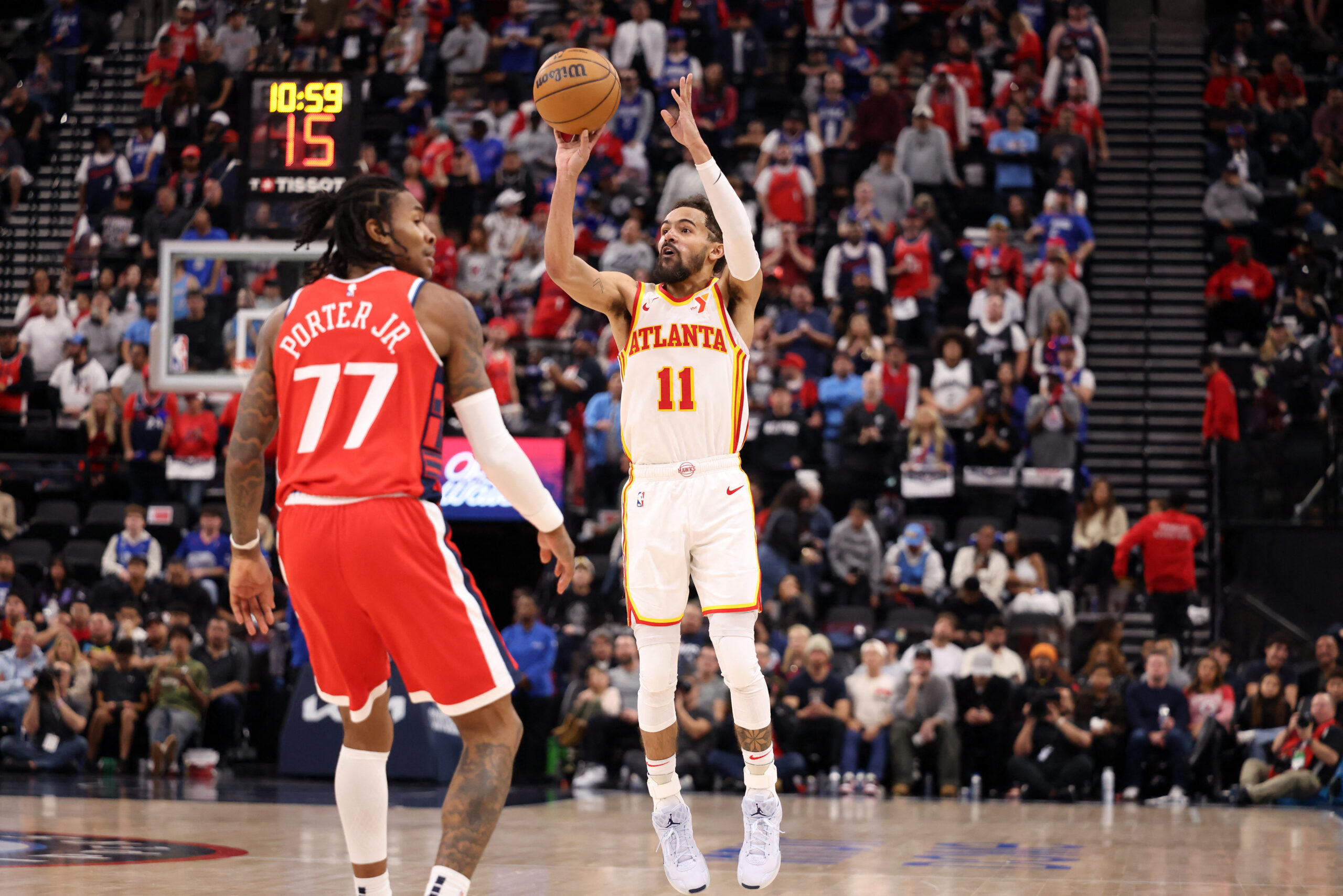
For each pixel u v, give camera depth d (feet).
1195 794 53.06
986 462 66.49
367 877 17.93
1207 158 88.89
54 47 98.63
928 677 54.34
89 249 84.48
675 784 22.16
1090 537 64.23
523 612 58.18
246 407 17.98
